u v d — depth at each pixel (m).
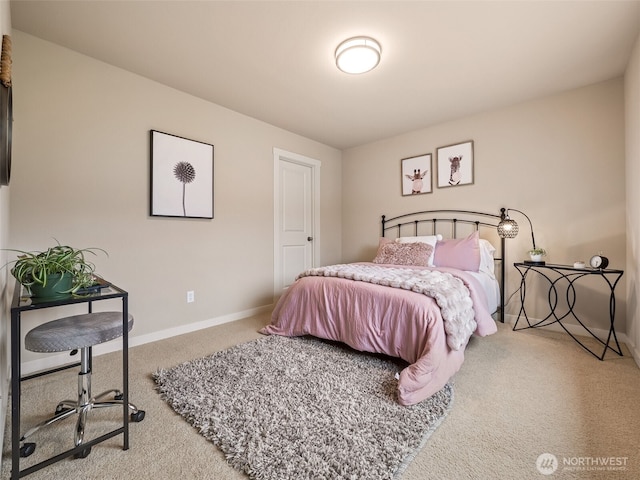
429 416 1.42
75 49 2.12
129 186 2.41
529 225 2.91
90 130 2.21
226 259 3.10
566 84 2.60
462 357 1.87
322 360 2.03
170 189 2.63
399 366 1.93
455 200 3.41
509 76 2.46
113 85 2.32
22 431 1.36
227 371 1.87
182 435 1.32
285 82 2.57
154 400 1.60
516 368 1.97
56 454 1.21
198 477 1.09
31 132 1.97
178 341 2.52
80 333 1.23
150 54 2.18
